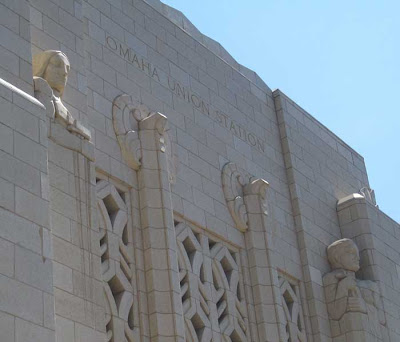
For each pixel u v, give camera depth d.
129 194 19.66
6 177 14.44
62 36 19.33
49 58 17.97
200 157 22.30
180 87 22.81
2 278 13.58
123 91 20.94
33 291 13.98
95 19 21.17
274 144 25.42
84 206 17.17
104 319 16.53
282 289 22.97
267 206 23.30
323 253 24.89
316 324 23.33
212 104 23.67
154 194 19.80
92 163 17.80
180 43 23.58
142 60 22.00
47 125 16.97
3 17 16.75
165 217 19.58
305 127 26.86
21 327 13.55
